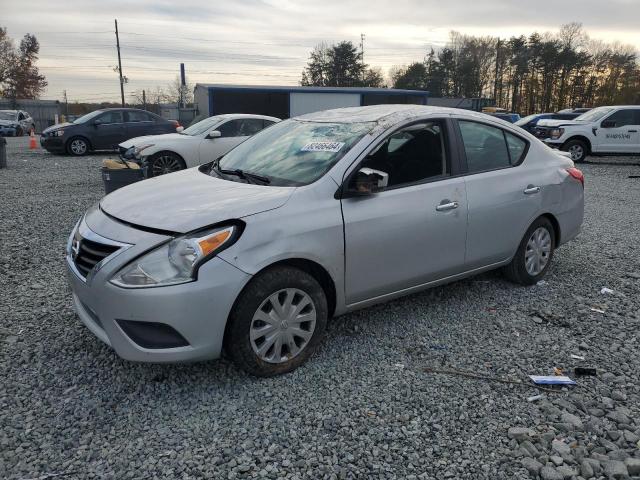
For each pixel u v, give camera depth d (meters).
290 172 3.65
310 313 3.34
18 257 5.63
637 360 3.60
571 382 3.30
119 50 53.12
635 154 16.64
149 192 3.63
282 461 2.57
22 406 2.95
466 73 73.19
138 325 2.91
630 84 70.06
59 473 2.46
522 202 4.53
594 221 7.93
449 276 4.18
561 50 71.25
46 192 9.80
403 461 2.58
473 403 3.07
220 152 11.05
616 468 2.54
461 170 4.16
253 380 3.25
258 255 3.04
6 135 29.75
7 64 63.53
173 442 2.69
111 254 2.97
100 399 3.04
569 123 16.56
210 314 2.93
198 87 28.72
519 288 4.88
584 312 4.38
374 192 3.60
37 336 3.76
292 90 27.19
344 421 2.88
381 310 4.34
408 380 3.30
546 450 2.68
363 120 3.99
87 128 16.81
